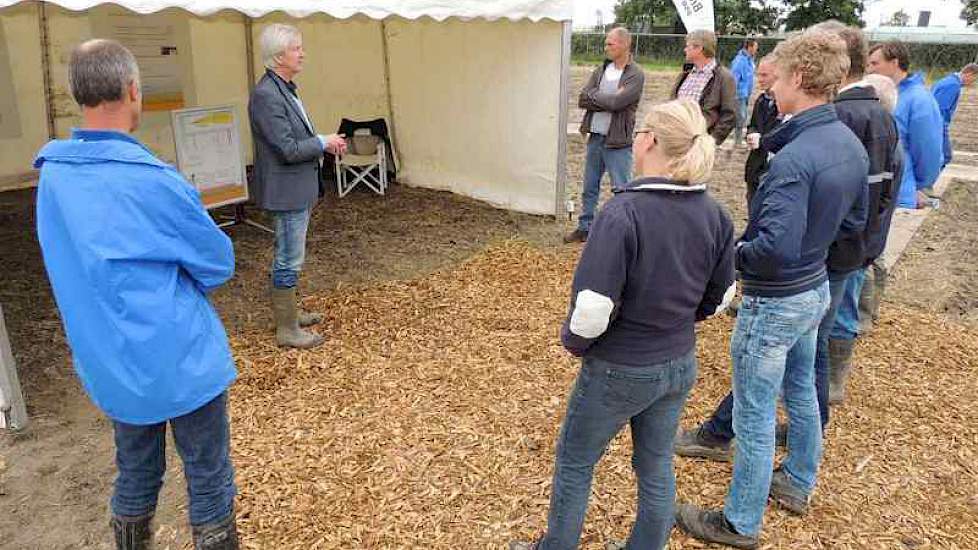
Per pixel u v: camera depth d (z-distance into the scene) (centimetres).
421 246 638
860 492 292
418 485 296
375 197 809
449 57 768
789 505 276
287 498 286
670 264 186
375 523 273
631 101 580
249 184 854
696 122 185
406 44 804
